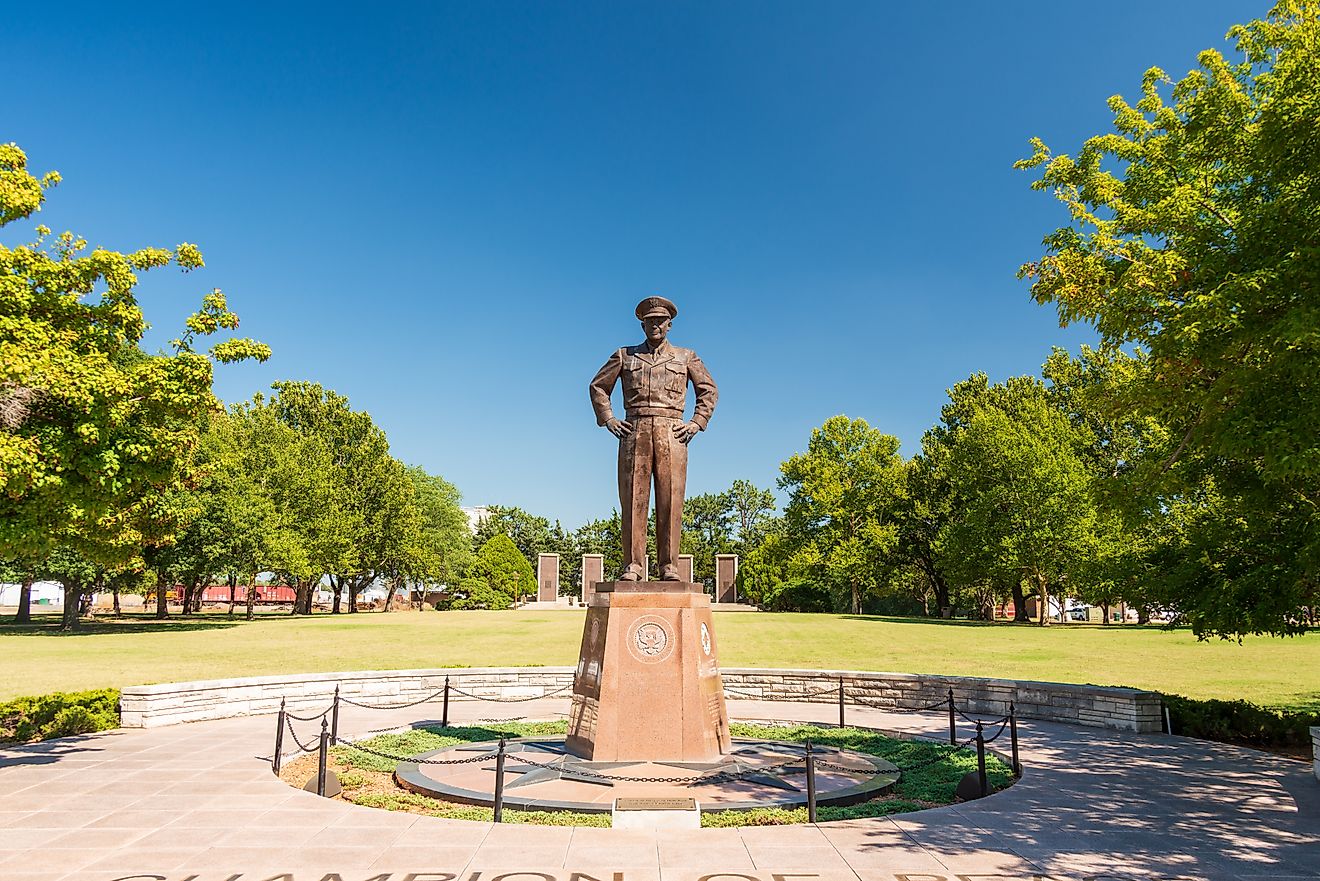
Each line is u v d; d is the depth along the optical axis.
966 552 45.97
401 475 63.78
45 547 11.70
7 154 12.03
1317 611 13.65
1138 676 21.88
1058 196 13.41
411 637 34.50
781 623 41.28
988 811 9.45
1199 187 11.75
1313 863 7.61
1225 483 12.48
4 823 8.96
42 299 11.85
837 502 60.19
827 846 8.03
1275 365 8.64
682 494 12.42
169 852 7.89
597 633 11.87
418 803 9.91
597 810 9.34
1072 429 48.31
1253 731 13.93
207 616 54.94
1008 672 22.89
